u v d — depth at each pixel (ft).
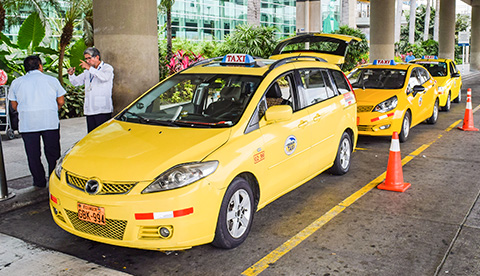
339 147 21.47
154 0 24.59
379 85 31.71
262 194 15.51
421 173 22.99
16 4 43.57
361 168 24.04
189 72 18.17
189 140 14.28
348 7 143.74
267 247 14.66
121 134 15.44
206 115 16.05
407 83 31.24
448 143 29.89
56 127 19.90
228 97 16.24
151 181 12.74
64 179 13.91
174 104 17.11
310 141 18.31
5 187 18.61
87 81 21.99
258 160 14.98
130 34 23.61
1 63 40.50
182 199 12.59
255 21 94.89
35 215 17.92
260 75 16.93
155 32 24.89
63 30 43.39
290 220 16.96
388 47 62.03
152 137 14.82
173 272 13.16
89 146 14.85
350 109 22.25
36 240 15.53
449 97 44.11
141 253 14.40
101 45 23.98
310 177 19.03
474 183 21.11
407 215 17.26
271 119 15.44
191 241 12.93
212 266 13.46
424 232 15.64
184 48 69.10
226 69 17.67
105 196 12.74
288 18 123.34
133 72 23.98
